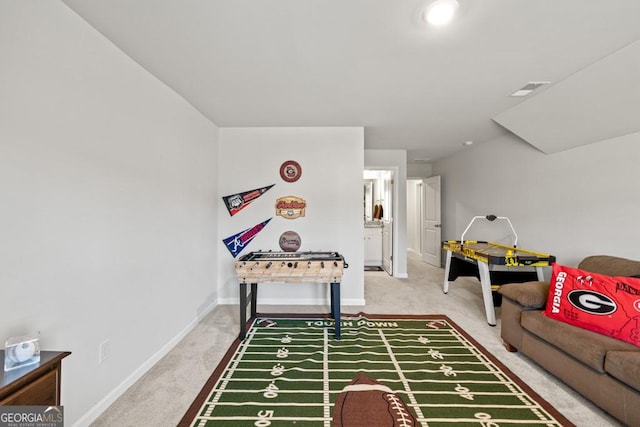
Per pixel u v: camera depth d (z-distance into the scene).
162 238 2.26
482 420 1.56
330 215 3.47
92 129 1.57
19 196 1.20
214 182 3.36
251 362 2.16
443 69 2.04
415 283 4.57
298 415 1.60
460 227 5.22
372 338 2.59
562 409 1.65
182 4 1.38
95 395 1.58
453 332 2.72
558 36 1.64
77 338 1.47
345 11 1.43
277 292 3.51
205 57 1.88
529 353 2.11
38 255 1.27
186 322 2.67
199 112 2.93
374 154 4.92
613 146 2.52
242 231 3.48
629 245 2.40
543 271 3.26
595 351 1.57
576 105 2.39
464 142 4.36
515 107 2.78
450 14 1.44
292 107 2.80
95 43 1.58
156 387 1.86
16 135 1.18
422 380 1.93
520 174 3.66
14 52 1.17
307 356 2.26
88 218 1.55
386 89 2.38
